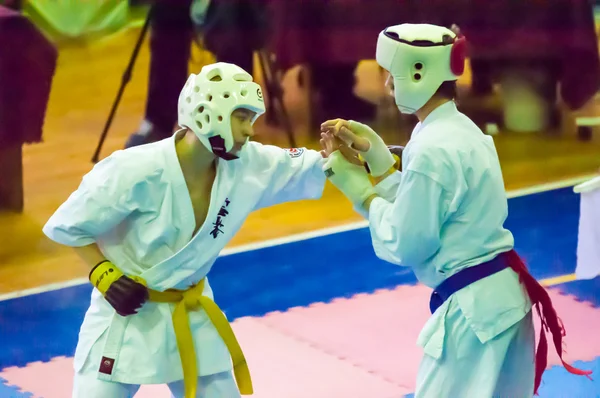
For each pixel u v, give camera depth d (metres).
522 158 24.27
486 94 26.92
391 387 12.23
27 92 21.31
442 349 8.52
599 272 12.84
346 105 25.70
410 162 8.43
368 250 18.45
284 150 9.58
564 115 26.58
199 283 9.16
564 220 19.81
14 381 12.92
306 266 17.67
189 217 8.65
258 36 24.75
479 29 26.09
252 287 16.64
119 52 26.84
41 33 21.91
